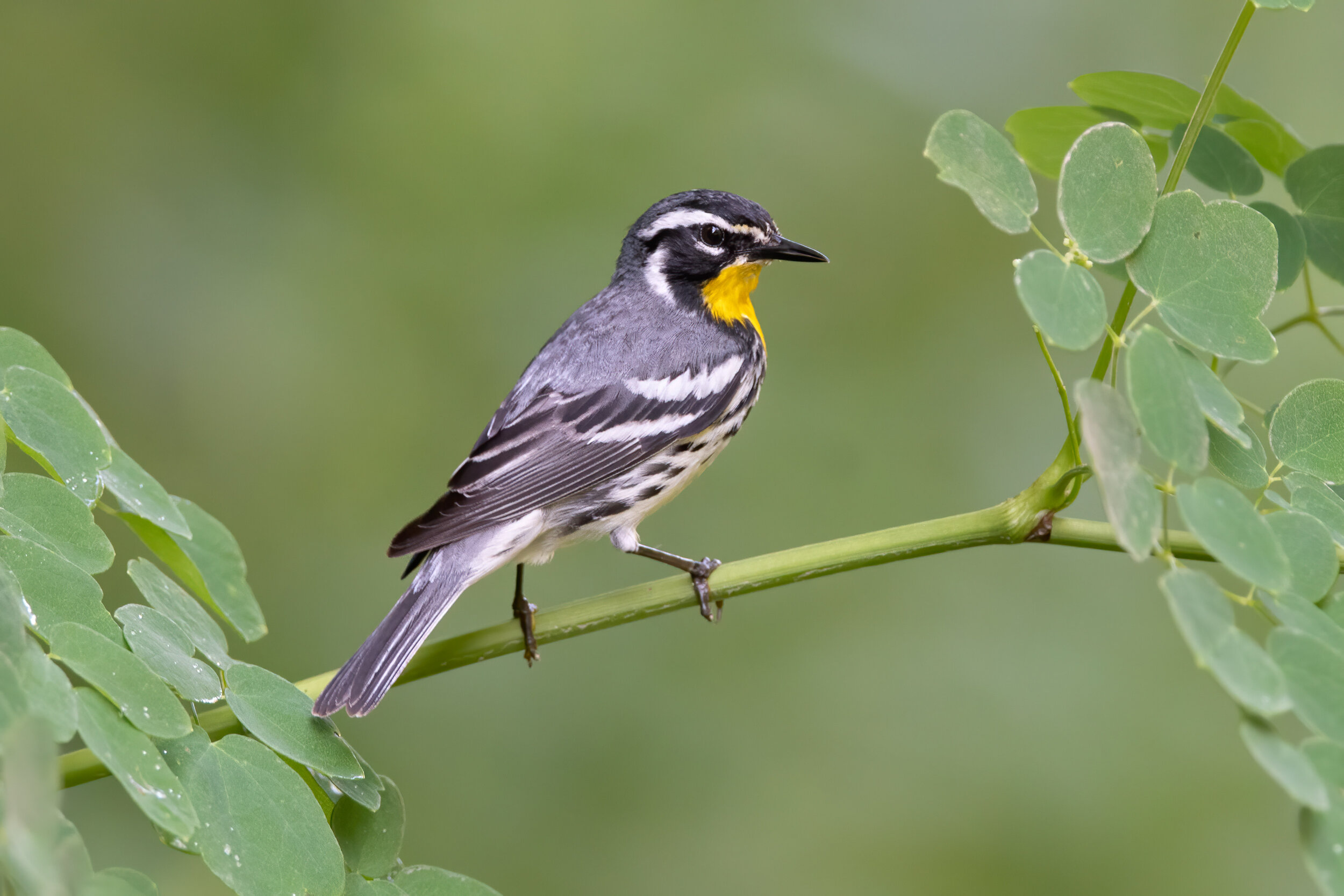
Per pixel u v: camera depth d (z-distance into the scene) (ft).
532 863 36.94
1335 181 21.39
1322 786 12.96
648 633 40.75
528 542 26.81
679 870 36.96
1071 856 36.94
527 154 45.52
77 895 12.05
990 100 46.47
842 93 46.60
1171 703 39.34
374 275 44.50
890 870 36.96
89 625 15.79
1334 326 39.50
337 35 46.21
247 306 43.57
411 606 23.59
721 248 30.40
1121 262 16.99
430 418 43.50
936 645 40.75
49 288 42.83
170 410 42.68
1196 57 45.39
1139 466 14.23
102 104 44.60
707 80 46.73
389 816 17.72
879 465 43.52
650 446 28.19
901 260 46.16
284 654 39.86
